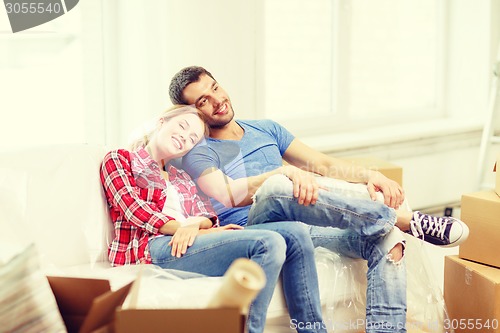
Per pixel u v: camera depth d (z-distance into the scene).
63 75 4.05
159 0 4.04
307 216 3.04
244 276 1.94
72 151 3.04
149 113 4.12
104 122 4.22
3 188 2.68
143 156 3.09
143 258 2.96
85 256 2.97
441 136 5.13
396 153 4.96
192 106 3.25
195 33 4.16
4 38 3.86
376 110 5.30
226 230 2.95
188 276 2.83
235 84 4.37
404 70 5.39
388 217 3.00
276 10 4.77
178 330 1.97
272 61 4.82
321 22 4.98
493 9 5.28
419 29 5.41
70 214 2.95
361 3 5.11
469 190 5.33
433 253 4.53
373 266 3.05
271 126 3.59
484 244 3.33
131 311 1.97
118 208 3.00
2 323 2.06
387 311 2.99
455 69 5.52
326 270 3.11
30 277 2.12
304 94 4.98
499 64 4.79
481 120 5.33
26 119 3.98
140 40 4.08
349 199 3.02
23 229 2.65
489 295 3.18
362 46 5.16
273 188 3.05
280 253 2.83
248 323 2.78
